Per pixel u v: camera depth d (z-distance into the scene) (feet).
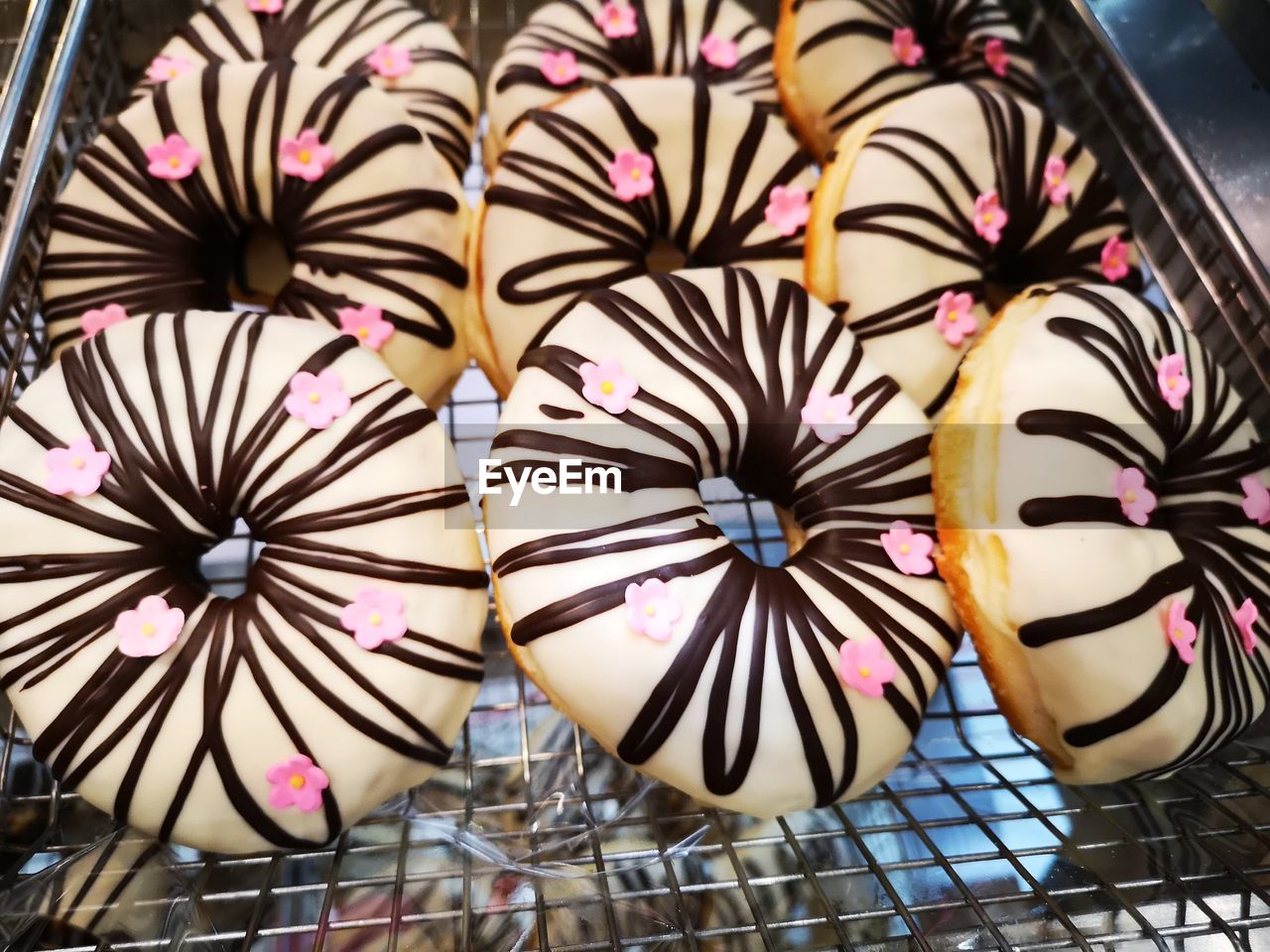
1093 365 0.58
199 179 0.65
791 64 0.80
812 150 0.84
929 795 0.63
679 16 0.84
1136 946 0.54
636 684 0.51
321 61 0.77
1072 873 0.58
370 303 0.65
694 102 0.70
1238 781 0.63
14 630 0.51
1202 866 0.58
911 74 0.81
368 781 0.52
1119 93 0.77
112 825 0.58
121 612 0.51
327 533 0.53
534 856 0.58
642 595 0.51
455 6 0.95
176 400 0.54
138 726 0.50
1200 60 0.72
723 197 0.71
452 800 0.62
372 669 0.52
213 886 0.56
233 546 0.73
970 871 0.58
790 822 0.61
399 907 0.54
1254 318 0.67
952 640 0.58
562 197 0.67
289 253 0.70
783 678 0.52
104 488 0.52
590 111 0.68
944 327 0.67
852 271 0.67
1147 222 0.78
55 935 0.53
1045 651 0.54
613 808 0.62
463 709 0.56
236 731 0.51
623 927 0.55
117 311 0.64
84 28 0.64
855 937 0.55
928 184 0.68
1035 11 0.86
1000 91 0.74
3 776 0.57
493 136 0.82
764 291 0.62
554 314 0.66
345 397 0.55
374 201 0.66
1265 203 0.66
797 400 0.59
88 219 0.65
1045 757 0.65
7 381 0.60
